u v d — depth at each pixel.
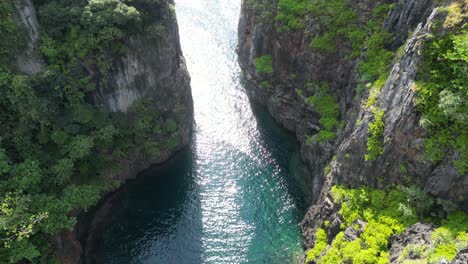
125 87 48.81
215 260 45.03
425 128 30.58
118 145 49.12
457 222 29.55
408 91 31.86
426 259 27.28
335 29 51.31
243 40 72.62
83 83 44.66
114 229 47.50
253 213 50.16
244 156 58.22
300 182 53.91
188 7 89.88
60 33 43.62
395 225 32.81
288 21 56.69
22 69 41.22
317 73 54.09
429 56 30.69
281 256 45.28
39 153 41.47
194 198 51.91
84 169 45.47
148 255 45.28
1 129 39.38
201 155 58.09
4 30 38.88
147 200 51.06
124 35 45.53
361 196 36.44
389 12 46.19
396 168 33.97
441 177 30.48
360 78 44.28
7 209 32.16
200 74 74.06
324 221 41.28
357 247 33.06
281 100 61.88
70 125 43.69
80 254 42.88
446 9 30.69
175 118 56.00
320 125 53.56
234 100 68.94
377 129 35.09
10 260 32.66
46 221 36.16
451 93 29.00
